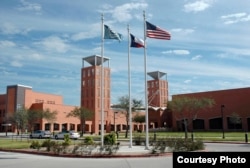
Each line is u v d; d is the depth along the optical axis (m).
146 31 25.95
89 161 17.78
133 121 95.75
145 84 26.05
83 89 92.25
